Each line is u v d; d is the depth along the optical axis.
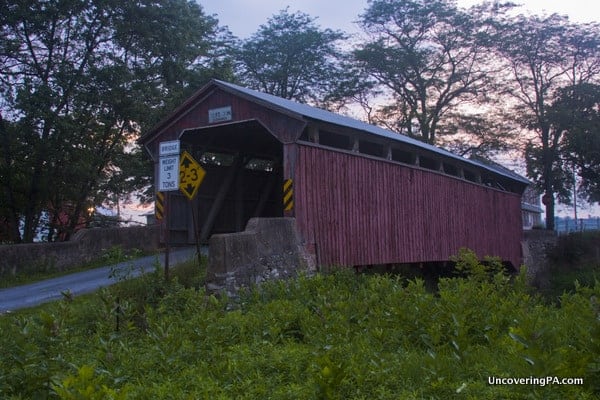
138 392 4.44
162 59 22.34
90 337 6.64
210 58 25.44
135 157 23.61
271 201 17.52
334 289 8.14
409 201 16.39
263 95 13.60
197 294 8.24
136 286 9.88
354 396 4.27
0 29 20.02
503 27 36.03
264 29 35.97
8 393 4.66
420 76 37.72
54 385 4.07
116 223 26.66
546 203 36.78
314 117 12.20
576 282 7.59
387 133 16.30
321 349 5.12
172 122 14.08
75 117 20.55
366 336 5.85
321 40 35.91
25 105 18.98
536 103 37.09
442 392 4.28
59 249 16.27
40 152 19.64
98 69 20.17
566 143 35.66
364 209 14.33
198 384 4.65
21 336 5.20
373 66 37.19
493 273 9.57
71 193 21.81
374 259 14.58
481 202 21.55
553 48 35.94
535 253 28.59
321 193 12.87
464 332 5.10
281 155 17.56
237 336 6.28
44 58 21.05
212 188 15.53
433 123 38.25
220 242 9.95
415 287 7.55
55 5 19.98
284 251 11.41
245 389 4.53
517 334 4.36
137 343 6.36
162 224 13.83
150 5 21.42
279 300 8.00
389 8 36.72
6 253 14.98
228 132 14.66
